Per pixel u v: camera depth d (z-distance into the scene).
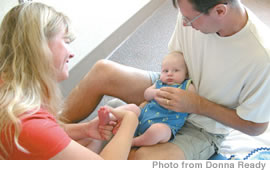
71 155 0.62
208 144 0.99
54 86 0.69
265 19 2.11
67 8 1.39
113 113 0.88
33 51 0.62
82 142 1.00
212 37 0.88
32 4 0.68
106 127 0.94
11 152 0.59
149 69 1.74
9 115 0.56
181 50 1.08
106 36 1.78
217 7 0.73
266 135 1.16
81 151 0.64
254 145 1.12
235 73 0.86
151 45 1.96
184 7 0.78
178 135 0.98
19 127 0.56
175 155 0.90
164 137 0.92
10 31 0.66
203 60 0.96
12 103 0.57
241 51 0.82
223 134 1.04
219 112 0.91
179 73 1.05
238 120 0.89
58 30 0.67
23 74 0.62
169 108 0.95
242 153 1.10
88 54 1.64
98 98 1.16
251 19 0.81
